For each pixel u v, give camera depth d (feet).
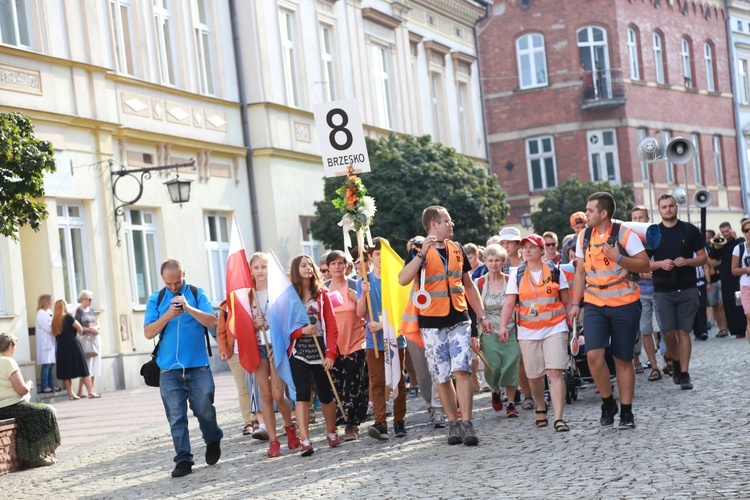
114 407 83.66
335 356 50.55
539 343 50.01
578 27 225.15
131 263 105.50
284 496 39.24
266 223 125.70
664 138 235.81
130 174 104.42
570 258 67.56
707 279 97.14
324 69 140.15
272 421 50.90
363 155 57.06
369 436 53.78
